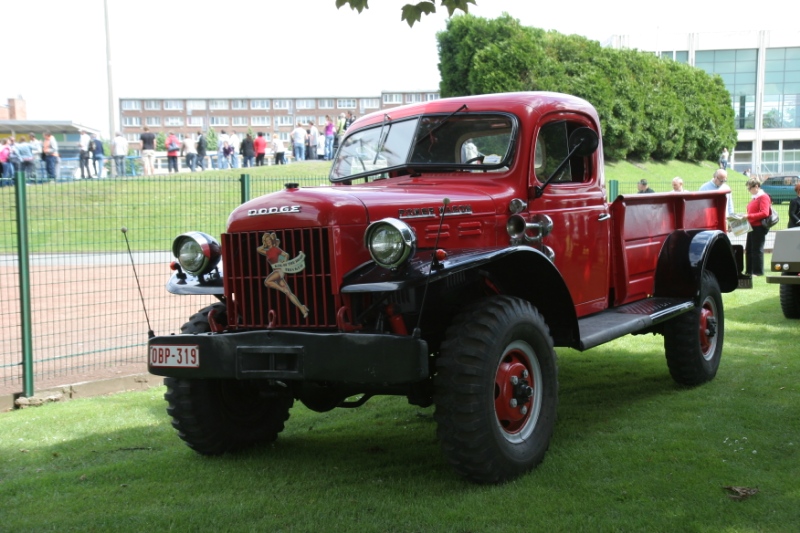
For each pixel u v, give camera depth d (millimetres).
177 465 4633
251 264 4191
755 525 3492
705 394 5934
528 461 4191
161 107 100875
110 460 4824
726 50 51094
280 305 4137
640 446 4680
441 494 3998
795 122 50938
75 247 10289
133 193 11562
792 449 4539
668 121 32875
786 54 50375
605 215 5633
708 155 35625
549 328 4676
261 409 4992
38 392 6539
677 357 6082
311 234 3979
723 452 4512
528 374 4273
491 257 3980
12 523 3748
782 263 9172
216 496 4074
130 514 3824
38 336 9047
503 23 29750
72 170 27828
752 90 51125
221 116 100812
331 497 4012
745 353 7340
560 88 29484
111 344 8641
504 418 4137
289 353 3889
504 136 4984
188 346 4176
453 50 30672
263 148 28844
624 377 6711
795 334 8250
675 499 3818
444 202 3857
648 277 6129
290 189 4227
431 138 5180
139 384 7051
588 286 5445
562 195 5219
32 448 5117
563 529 3498
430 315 4430
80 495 4152
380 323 3998
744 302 10773
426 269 3850
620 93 31266
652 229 6141
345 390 4484
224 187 13117
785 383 6129
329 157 29734
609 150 31578
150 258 10797
